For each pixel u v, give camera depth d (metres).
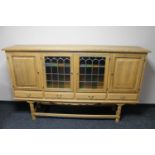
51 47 1.93
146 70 2.45
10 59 1.92
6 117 2.40
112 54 1.84
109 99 2.08
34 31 2.31
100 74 2.00
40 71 1.96
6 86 2.64
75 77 1.96
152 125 2.23
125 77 1.95
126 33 2.28
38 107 2.59
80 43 2.34
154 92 2.58
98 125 2.22
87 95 2.05
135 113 2.53
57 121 2.30
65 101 2.10
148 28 2.24
